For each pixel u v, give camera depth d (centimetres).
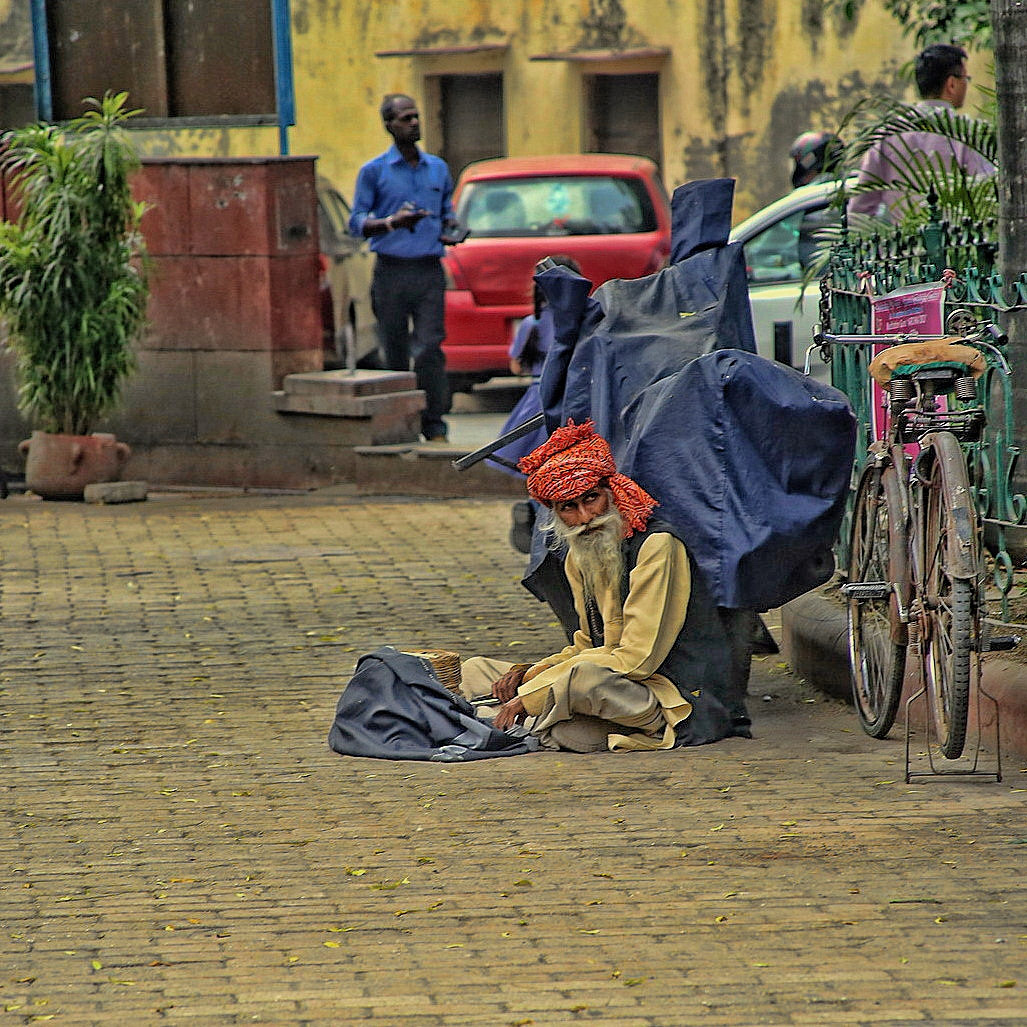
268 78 3397
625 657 1581
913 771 1495
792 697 1798
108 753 1633
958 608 1395
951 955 1101
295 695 1838
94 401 3147
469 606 2231
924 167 2391
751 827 1359
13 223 3362
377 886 1256
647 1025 1013
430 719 1619
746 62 5812
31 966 1127
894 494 1559
